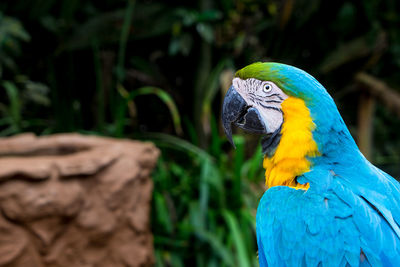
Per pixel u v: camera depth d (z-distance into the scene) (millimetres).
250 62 5473
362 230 1492
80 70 5547
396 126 6188
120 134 4312
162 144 4539
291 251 1587
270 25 5359
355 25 5574
